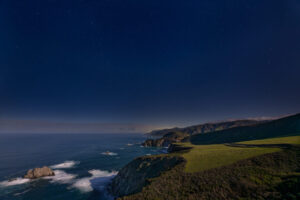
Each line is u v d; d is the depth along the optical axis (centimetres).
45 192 5016
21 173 6975
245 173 2753
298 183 2064
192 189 2680
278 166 2770
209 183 2703
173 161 4659
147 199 2748
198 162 3959
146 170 4925
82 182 5897
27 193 4928
